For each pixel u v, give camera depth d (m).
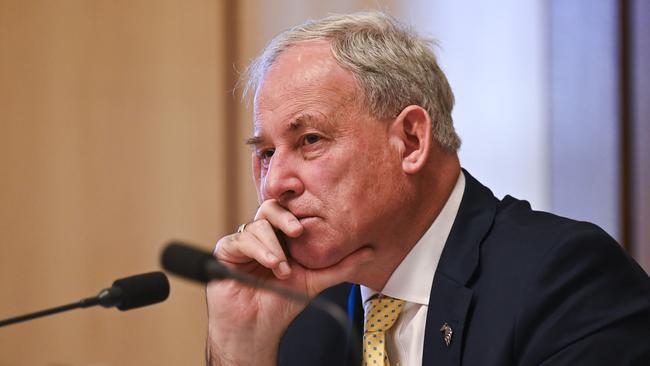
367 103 5.80
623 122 10.62
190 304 11.75
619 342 5.43
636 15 10.55
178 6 11.87
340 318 4.38
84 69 12.05
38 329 11.98
